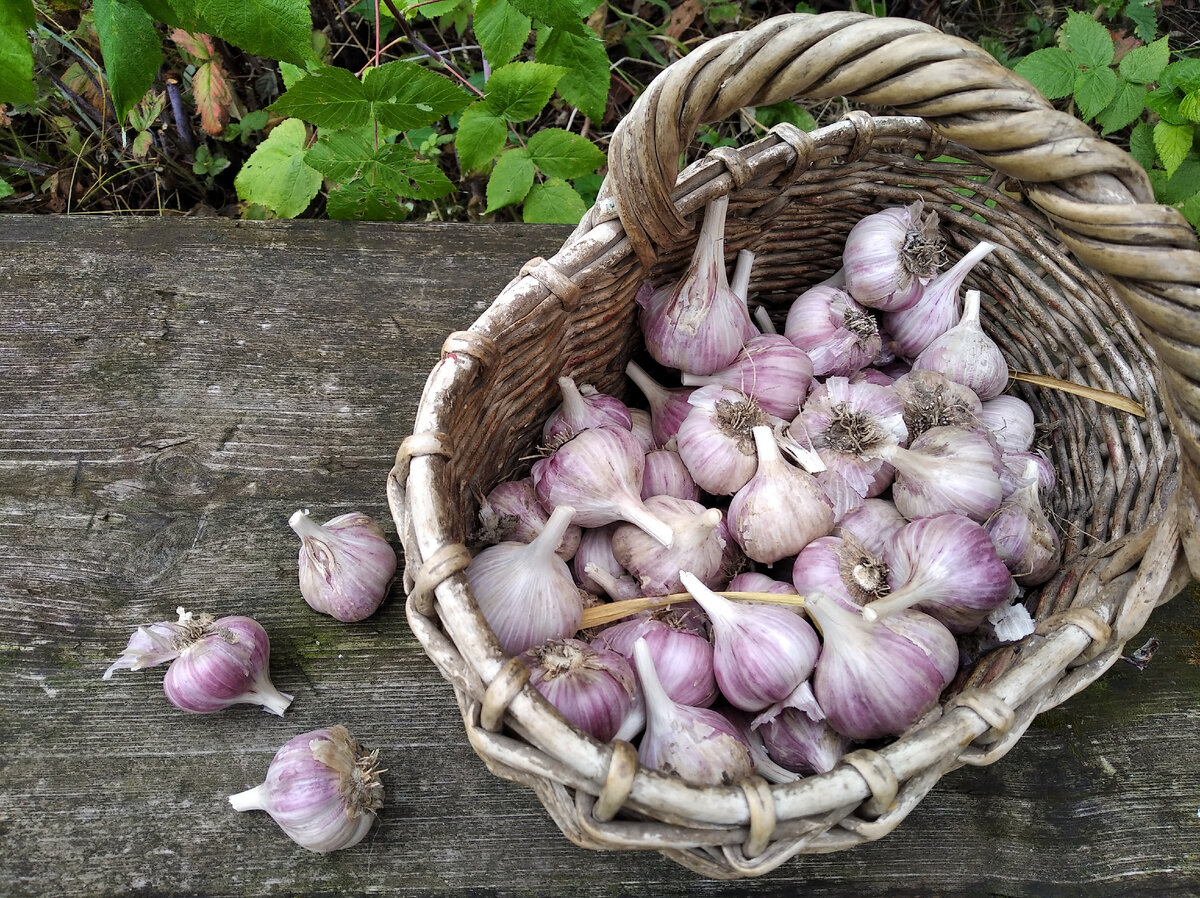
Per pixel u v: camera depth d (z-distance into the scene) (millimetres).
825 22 348
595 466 433
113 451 519
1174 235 304
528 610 395
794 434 472
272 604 480
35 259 579
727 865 312
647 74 903
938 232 498
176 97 715
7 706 446
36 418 526
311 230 604
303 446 527
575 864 419
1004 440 489
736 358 482
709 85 359
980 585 401
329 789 402
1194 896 411
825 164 486
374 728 448
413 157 557
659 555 433
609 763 291
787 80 357
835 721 386
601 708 371
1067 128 323
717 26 905
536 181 761
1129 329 449
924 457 443
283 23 420
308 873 415
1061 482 488
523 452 485
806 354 492
